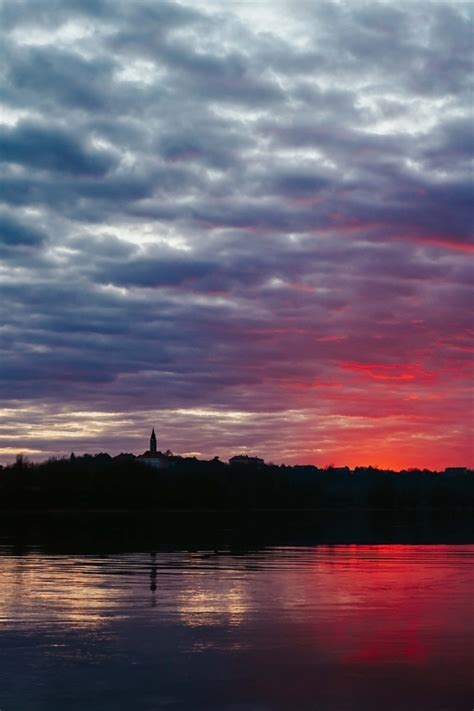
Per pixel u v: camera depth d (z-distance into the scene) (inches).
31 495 6668.3
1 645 683.4
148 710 504.4
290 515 6323.8
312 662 625.0
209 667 609.3
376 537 2502.5
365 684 563.5
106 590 1031.6
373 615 836.6
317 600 944.9
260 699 528.1
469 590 1044.5
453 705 513.7
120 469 7175.2
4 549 1811.0
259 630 750.5
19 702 521.3
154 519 4660.4
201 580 1144.8
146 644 687.7
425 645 684.7
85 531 2834.6
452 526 3846.0
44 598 958.4
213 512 7263.8
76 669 603.2
